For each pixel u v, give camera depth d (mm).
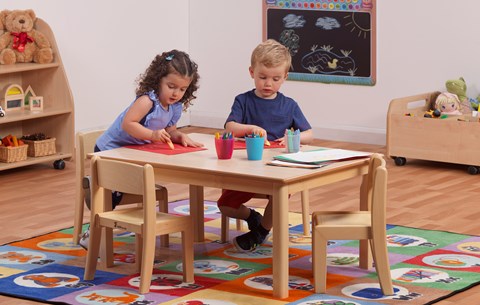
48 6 5996
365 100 6383
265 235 3805
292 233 4125
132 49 6652
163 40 6902
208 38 7023
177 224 3293
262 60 3695
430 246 3854
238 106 3840
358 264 3600
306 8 6500
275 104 3828
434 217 4375
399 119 5629
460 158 5418
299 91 6668
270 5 6664
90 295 3232
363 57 6328
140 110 3584
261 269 3553
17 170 5578
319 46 6500
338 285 3328
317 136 6613
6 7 5719
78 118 6309
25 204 4711
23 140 5617
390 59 6223
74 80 6246
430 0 5988
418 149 5582
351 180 5250
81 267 3598
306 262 3646
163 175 3338
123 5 6543
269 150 3578
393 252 3764
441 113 5742
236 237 3801
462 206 4598
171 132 3744
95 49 6367
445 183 5133
